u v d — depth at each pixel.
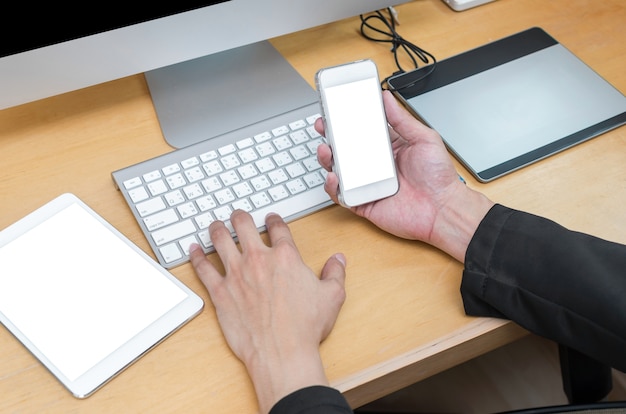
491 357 0.87
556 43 0.84
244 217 0.65
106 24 0.68
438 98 0.78
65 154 0.74
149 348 0.58
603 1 0.92
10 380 0.57
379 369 0.58
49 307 0.60
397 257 0.66
